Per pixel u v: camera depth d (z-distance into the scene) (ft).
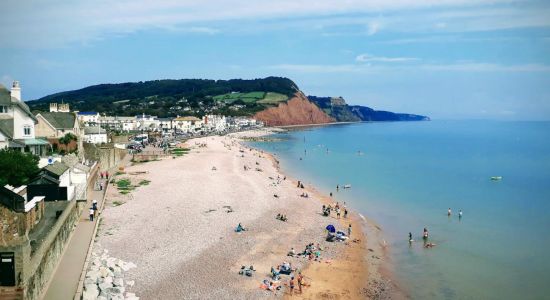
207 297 122.11
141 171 322.14
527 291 138.72
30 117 231.71
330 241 182.80
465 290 139.74
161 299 118.42
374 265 159.84
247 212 213.25
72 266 124.67
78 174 196.75
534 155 592.19
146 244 158.61
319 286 138.21
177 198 231.91
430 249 179.52
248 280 135.95
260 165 399.65
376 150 625.82
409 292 138.00
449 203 267.39
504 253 174.81
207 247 160.97
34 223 134.10
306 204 245.86
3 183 152.25
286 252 164.45
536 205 264.52
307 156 525.34
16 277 92.79
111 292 115.14
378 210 246.06
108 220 184.55
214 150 501.15
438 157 546.26
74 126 287.48
